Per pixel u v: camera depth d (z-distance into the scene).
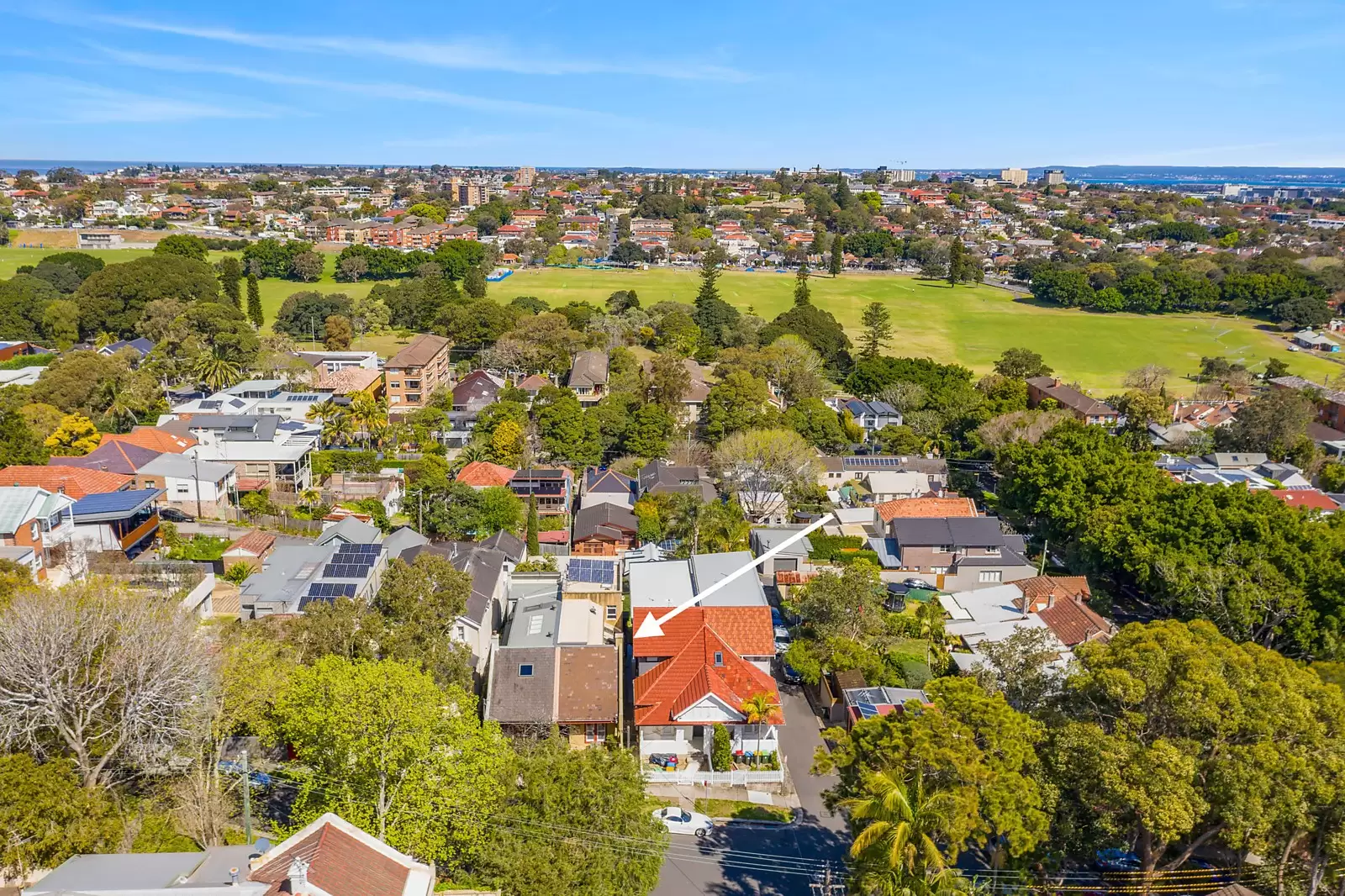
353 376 128.00
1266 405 108.00
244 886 25.95
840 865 43.19
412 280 197.75
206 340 139.75
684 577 65.69
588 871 34.09
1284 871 38.00
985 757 35.66
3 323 152.38
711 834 45.59
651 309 181.25
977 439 109.50
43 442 90.00
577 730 50.75
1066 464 81.06
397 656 46.06
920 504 84.62
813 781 50.53
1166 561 63.53
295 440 97.94
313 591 58.69
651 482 93.38
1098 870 41.09
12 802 31.59
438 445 105.00
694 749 52.47
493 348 143.88
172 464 85.19
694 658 54.59
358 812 35.19
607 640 62.69
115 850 33.75
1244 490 71.31
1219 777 34.41
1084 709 40.06
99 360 113.06
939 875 31.92
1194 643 39.03
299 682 37.75
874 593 63.75
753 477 92.44
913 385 126.62
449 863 36.25
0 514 60.41
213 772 40.47
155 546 75.00
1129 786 34.34
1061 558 82.69
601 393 128.25
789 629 66.44
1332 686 37.47
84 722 37.44
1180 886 39.16
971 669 51.34
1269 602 58.59
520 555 74.69
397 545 69.75
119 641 38.88
